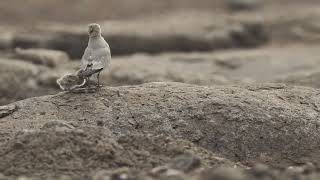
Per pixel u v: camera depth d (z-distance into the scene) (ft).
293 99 44.19
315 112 42.65
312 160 39.29
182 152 36.58
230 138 40.52
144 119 41.37
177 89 44.45
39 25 116.57
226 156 39.86
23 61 82.33
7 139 39.29
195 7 153.58
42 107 42.86
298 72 80.48
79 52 100.94
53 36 101.30
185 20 121.80
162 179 31.37
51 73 78.13
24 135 36.68
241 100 42.57
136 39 105.70
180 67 86.48
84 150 35.50
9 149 36.19
